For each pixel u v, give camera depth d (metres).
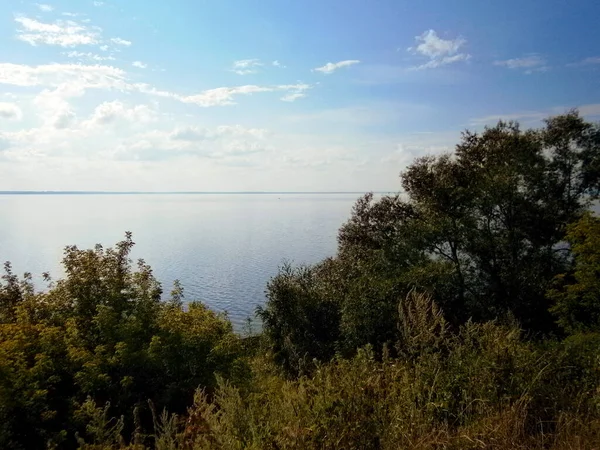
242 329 20.02
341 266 21.97
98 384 7.39
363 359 4.51
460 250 18.86
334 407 3.56
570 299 12.10
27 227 148.00
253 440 3.31
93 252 10.25
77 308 9.37
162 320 9.27
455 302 17.20
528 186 20.23
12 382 6.46
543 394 4.05
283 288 19.56
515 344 4.59
